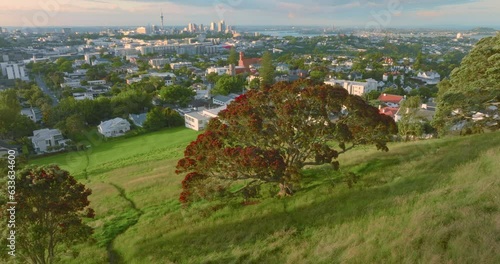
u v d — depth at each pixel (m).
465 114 25.44
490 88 22.97
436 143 24.41
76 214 13.88
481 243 9.34
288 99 17.50
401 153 23.39
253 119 16.55
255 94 18.09
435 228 10.85
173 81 114.88
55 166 13.53
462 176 15.84
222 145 16.91
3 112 54.50
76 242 14.12
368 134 18.08
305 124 17.06
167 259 14.10
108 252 16.83
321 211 16.03
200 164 16.80
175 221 18.91
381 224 12.54
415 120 38.09
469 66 25.73
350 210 15.10
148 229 18.45
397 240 10.73
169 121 67.62
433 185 15.62
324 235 13.27
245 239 14.57
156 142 55.38
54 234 13.65
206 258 13.37
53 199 12.77
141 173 34.09
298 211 16.78
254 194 17.77
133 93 76.81
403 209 13.59
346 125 17.39
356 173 21.06
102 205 24.06
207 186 17.03
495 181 13.72
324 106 17.12
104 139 58.38
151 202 23.22
